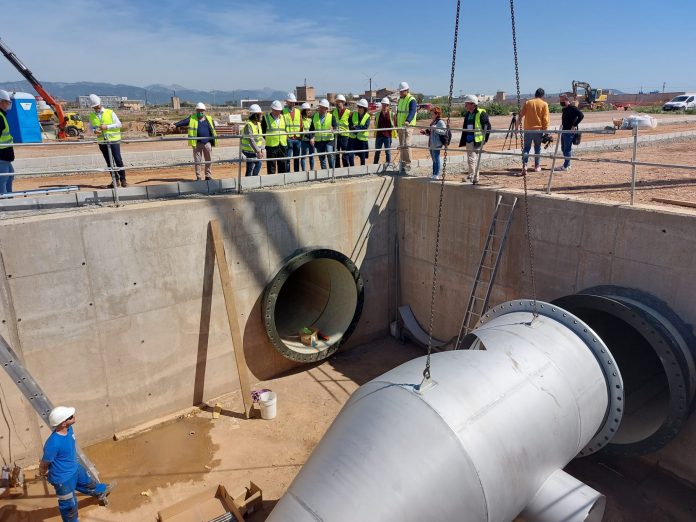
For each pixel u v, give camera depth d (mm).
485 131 9914
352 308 12297
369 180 12008
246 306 10516
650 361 9289
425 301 12445
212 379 10383
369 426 4816
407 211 12352
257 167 12023
